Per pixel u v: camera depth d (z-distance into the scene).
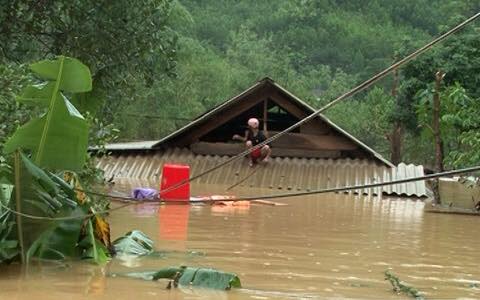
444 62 27.28
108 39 13.92
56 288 5.50
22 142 6.38
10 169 6.47
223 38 59.28
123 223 9.67
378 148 39.34
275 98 21.84
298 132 21.97
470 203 15.44
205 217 10.86
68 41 13.99
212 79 45.59
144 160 21.94
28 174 6.36
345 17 59.56
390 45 55.47
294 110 21.75
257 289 5.75
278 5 63.94
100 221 7.03
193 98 42.84
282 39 57.81
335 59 55.66
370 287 6.04
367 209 14.19
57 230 6.63
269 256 7.41
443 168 17.98
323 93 48.28
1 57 13.77
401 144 34.78
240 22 61.75
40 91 6.34
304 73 53.34
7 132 8.22
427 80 27.67
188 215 11.05
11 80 8.66
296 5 61.34
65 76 6.33
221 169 21.08
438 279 6.56
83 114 9.28
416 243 8.98
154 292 5.47
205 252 7.50
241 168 21.02
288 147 21.61
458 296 5.86
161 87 40.84
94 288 5.53
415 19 59.06
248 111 23.88
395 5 60.25
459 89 17.53
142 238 7.60
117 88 14.53
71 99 9.41
